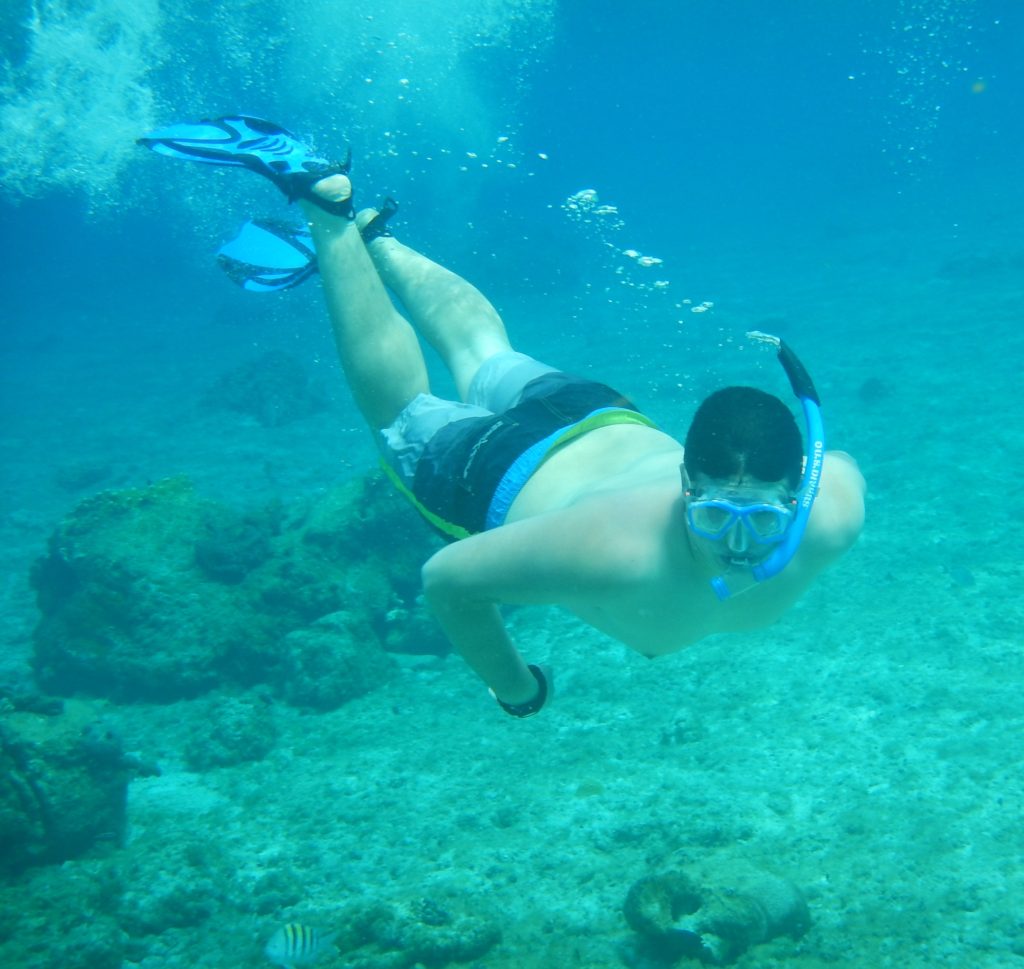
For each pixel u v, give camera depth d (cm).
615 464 258
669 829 596
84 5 2275
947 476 1168
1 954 519
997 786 579
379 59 3678
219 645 941
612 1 4481
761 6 5241
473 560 227
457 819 659
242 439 1898
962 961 439
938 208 4144
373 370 346
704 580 209
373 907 508
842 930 476
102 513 1061
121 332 3694
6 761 639
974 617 810
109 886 591
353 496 1070
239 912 585
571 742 741
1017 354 1677
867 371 1755
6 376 2923
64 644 963
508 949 500
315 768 764
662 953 477
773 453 192
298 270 388
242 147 359
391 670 934
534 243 3784
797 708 727
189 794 745
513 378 334
